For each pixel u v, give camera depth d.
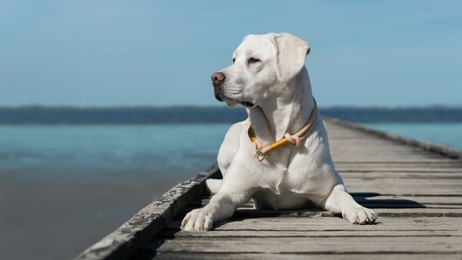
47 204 7.77
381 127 34.38
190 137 22.39
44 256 5.05
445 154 8.09
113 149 16.44
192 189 4.33
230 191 3.55
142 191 8.88
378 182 5.42
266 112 3.48
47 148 17.06
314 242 2.88
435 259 2.53
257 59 3.43
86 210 7.34
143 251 2.72
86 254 2.23
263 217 3.61
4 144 19.00
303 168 3.49
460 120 53.78
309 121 3.52
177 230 3.21
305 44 3.43
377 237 2.99
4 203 7.84
